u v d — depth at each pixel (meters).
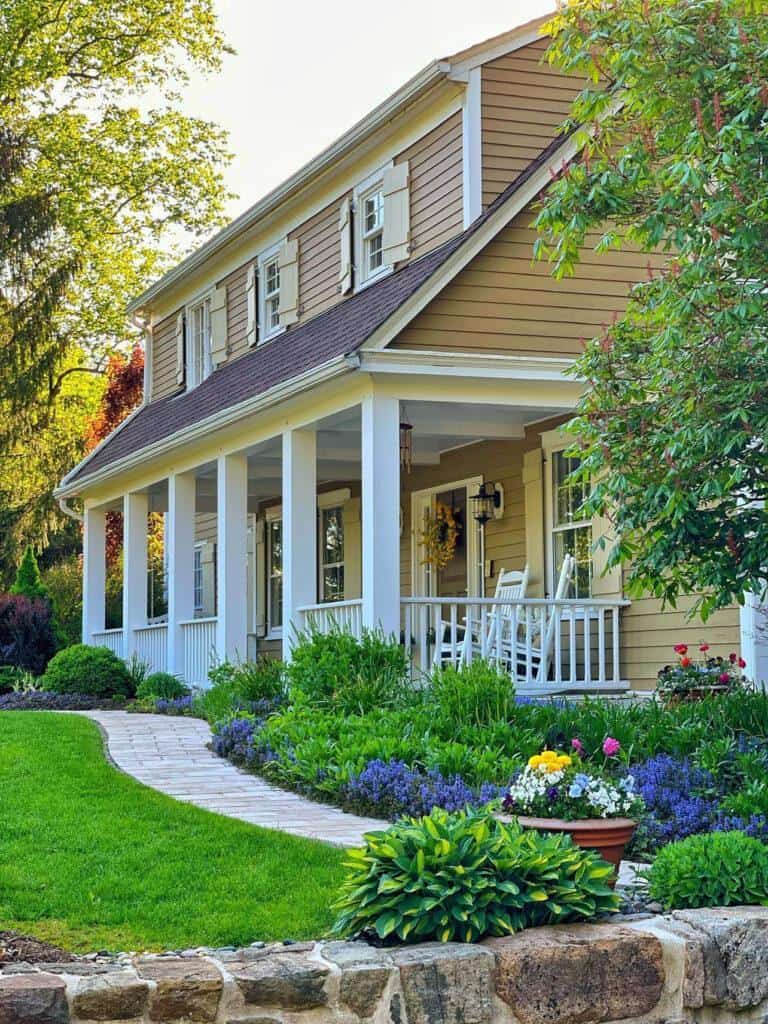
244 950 4.84
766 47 7.64
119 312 34.44
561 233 8.43
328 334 13.66
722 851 5.46
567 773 6.20
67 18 31.89
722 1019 4.97
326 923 5.40
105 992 4.31
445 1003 4.60
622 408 8.26
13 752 10.02
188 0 32.56
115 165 32.88
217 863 6.42
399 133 13.98
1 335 27.78
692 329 7.98
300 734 9.83
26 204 27.84
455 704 10.09
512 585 13.77
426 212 13.36
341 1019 4.51
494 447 15.34
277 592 21.56
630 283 12.10
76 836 6.97
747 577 7.99
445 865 4.99
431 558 16.34
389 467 11.45
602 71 8.16
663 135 8.21
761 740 9.15
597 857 5.35
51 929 5.37
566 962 4.75
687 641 12.33
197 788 9.11
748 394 7.40
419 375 11.32
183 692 16.03
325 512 19.89
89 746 10.73
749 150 7.57
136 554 18.95
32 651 21.34
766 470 7.89
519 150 12.70
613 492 7.86
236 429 14.30
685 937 4.95
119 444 21.03
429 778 8.34
